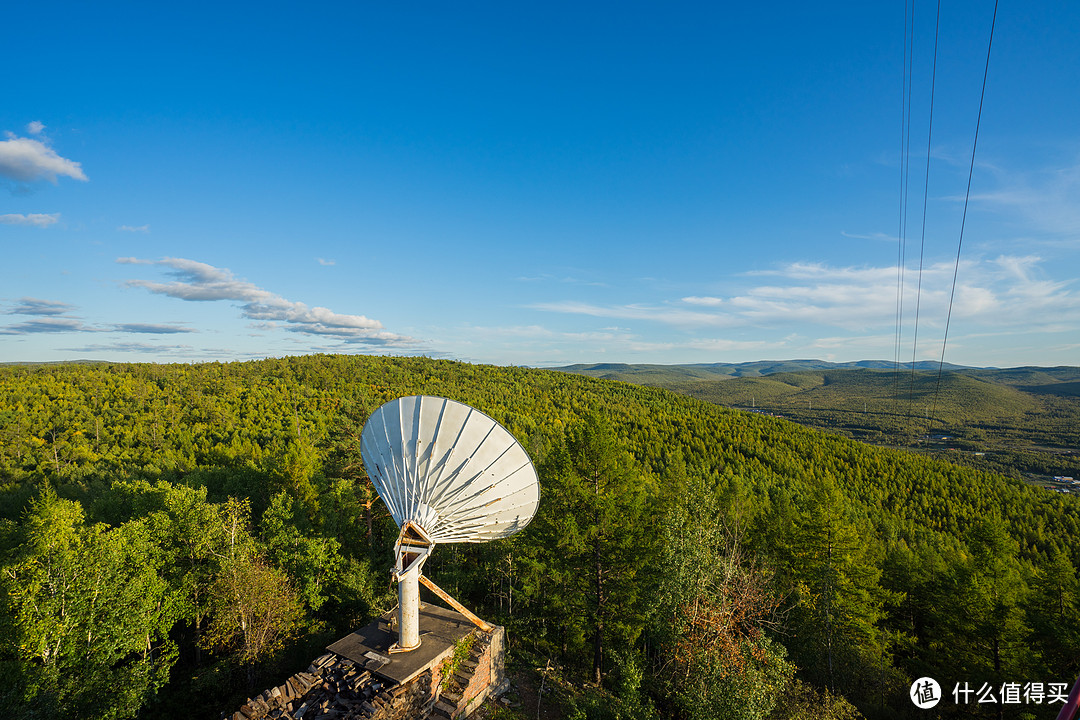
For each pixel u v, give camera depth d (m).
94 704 18.75
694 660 18.77
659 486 53.62
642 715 18.00
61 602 18.72
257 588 22.69
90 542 22.00
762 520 42.97
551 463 29.58
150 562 24.55
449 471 18.67
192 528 26.83
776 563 35.41
